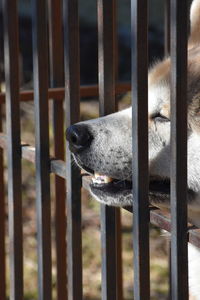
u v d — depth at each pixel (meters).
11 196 3.78
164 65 3.97
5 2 3.61
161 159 3.56
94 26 12.01
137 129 2.67
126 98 8.80
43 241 3.57
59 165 3.43
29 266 7.26
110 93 2.97
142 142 2.68
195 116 3.52
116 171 3.42
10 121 3.71
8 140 3.75
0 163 4.88
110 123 3.45
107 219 3.09
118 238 5.01
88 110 9.80
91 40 11.59
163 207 3.62
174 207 2.55
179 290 2.57
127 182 3.44
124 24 12.14
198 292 4.09
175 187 2.54
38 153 3.50
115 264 3.10
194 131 3.53
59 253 4.74
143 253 2.75
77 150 3.33
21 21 11.93
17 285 3.88
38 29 3.40
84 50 11.45
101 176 3.43
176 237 2.55
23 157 3.73
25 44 11.37
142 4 2.59
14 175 3.75
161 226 2.68
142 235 2.74
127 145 3.42
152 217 2.72
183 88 2.49
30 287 6.96
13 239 3.81
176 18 2.43
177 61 2.46
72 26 3.12
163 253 7.52
